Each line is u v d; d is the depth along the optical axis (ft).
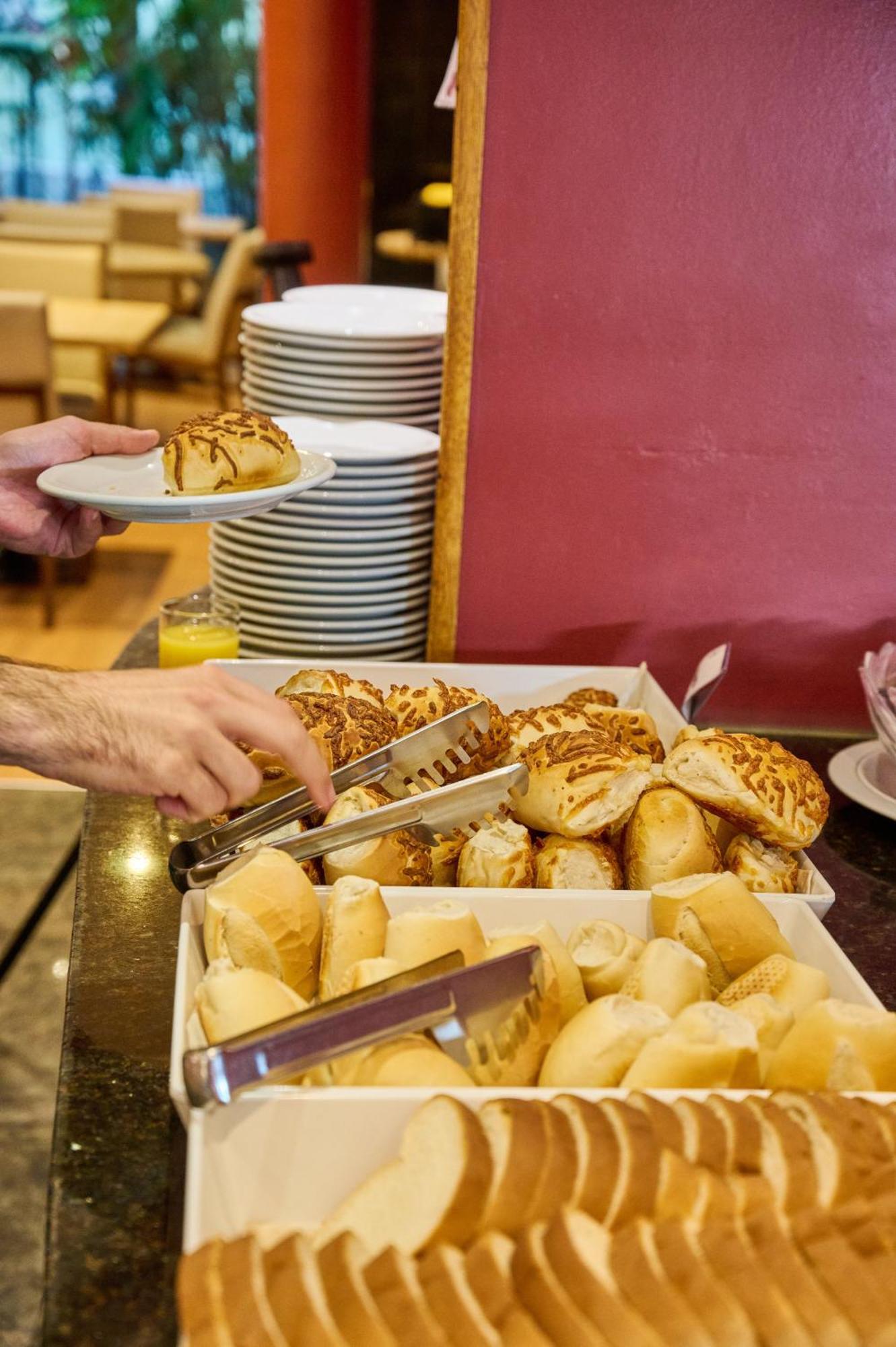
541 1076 2.37
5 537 3.87
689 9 3.87
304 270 15.62
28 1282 4.17
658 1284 1.70
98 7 26.45
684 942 2.76
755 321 4.19
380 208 19.36
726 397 4.27
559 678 4.17
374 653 4.72
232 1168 2.10
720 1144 1.98
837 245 4.10
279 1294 1.74
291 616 4.70
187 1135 2.31
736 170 4.03
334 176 15.31
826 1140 2.01
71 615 12.87
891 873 3.74
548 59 3.92
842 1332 1.68
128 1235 2.22
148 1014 2.84
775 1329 1.68
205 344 19.08
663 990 2.48
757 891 3.08
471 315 4.17
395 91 18.79
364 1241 1.91
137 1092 2.59
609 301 4.17
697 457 4.34
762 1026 2.39
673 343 4.21
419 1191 1.92
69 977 2.97
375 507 4.49
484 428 4.31
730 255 4.12
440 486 4.37
